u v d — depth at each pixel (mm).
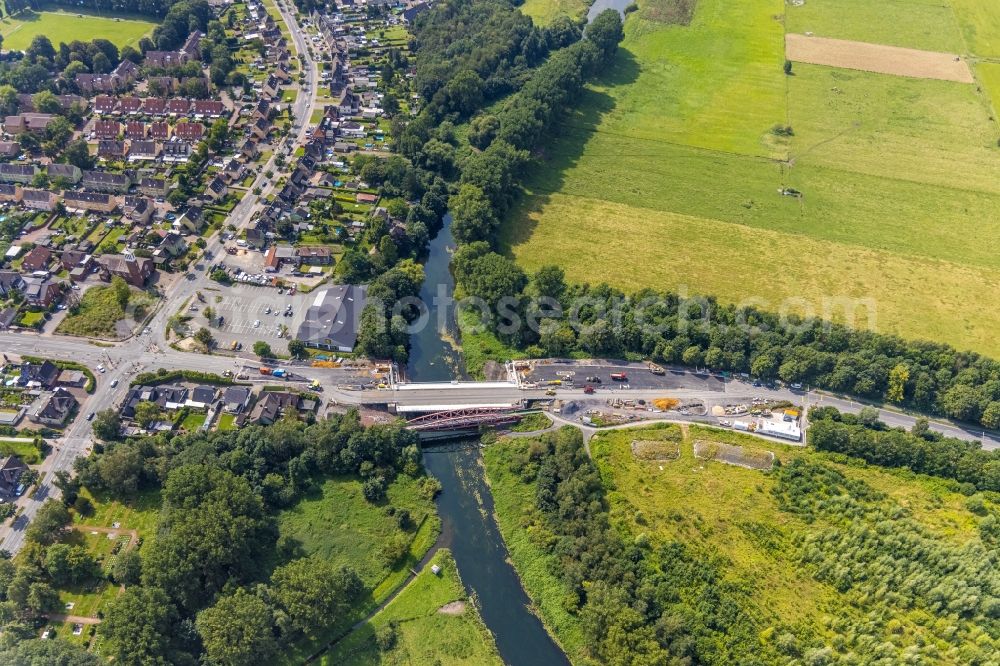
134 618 144375
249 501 172000
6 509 176000
